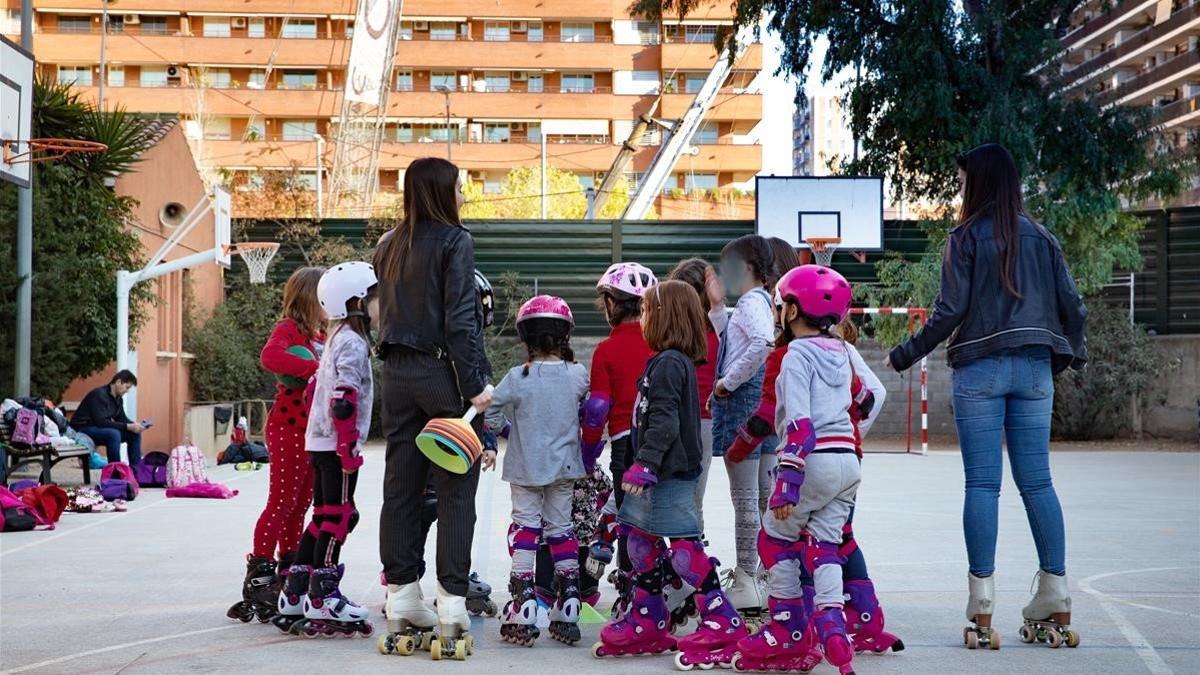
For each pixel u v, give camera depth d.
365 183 60.12
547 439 5.60
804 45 25.05
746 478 6.07
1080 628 5.85
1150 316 25.47
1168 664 5.09
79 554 8.66
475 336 5.26
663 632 5.34
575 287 26.52
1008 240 5.50
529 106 79.69
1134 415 24.94
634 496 5.21
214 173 46.81
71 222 17.56
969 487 5.51
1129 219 24.94
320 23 78.88
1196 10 65.56
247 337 24.42
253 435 23.38
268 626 6.04
